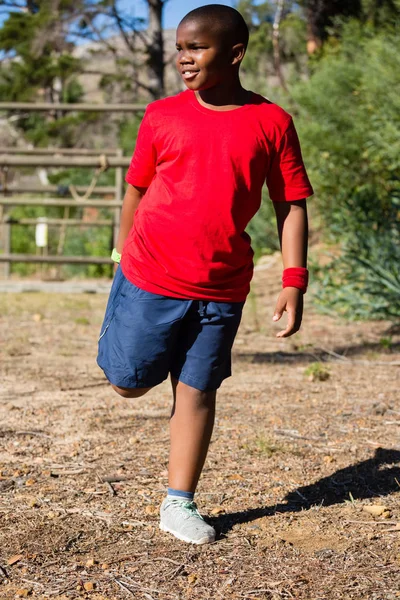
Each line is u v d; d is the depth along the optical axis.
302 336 10.77
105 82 34.28
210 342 3.94
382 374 8.18
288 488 4.78
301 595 3.41
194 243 3.79
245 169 3.76
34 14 35.44
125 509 4.44
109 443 5.68
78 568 3.69
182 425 4.06
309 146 15.42
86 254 21.58
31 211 23.47
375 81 13.09
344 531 4.14
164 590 3.47
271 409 6.62
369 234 10.41
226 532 4.12
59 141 36.72
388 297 10.31
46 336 10.59
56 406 6.77
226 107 3.80
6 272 18.48
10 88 36.69
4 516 4.31
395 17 16.88
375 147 13.27
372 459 5.32
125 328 3.95
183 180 3.77
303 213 4.01
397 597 3.37
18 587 3.50
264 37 32.22
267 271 16.94
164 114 3.82
